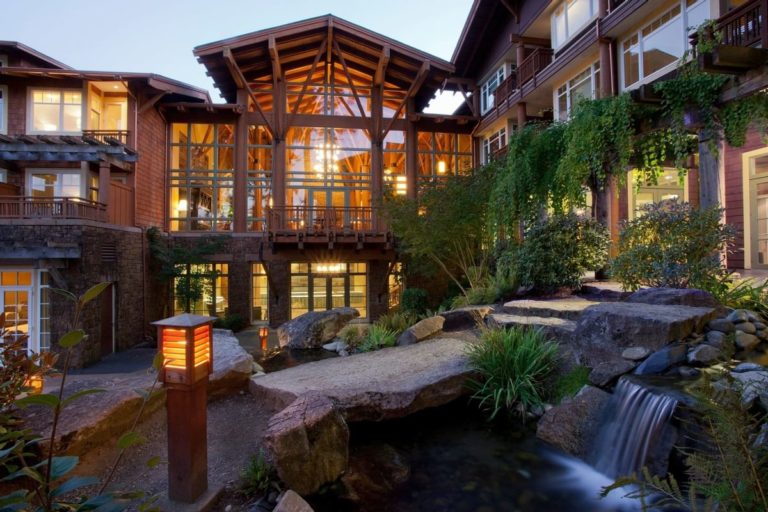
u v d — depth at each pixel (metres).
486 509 3.79
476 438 5.14
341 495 3.88
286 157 15.98
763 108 5.76
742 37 6.28
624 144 7.27
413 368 6.39
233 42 13.95
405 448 4.94
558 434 4.79
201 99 14.97
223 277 15.40
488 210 10.88
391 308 16.05
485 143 17.48
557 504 3.83
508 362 5.83
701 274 5.98
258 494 3.46
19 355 2.48
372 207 14.32
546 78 12.70
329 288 15.84
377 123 16.36
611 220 9.74
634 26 10.02
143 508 1.70
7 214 10.05
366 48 15.50
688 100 6.50
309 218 15.83
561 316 7.06
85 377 8.72
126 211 12.54
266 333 10.91
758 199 9.46
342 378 6.08
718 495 2.08
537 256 8.83
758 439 2.36
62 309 9.66
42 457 3.17
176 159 15.56
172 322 3.14
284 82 16.12
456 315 9.20
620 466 4.06
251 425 4.97
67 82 12.77
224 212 15.65
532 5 13.67
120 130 12.96
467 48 17.44
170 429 3.17
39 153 11.33
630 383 4.40
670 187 11.95
